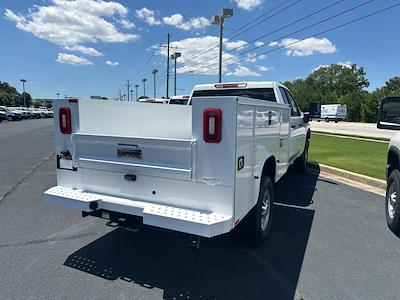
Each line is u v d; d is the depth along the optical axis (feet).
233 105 9.62
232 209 10.03
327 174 28.07
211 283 10.83
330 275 11.35
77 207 11.66
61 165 12.88
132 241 14.06
